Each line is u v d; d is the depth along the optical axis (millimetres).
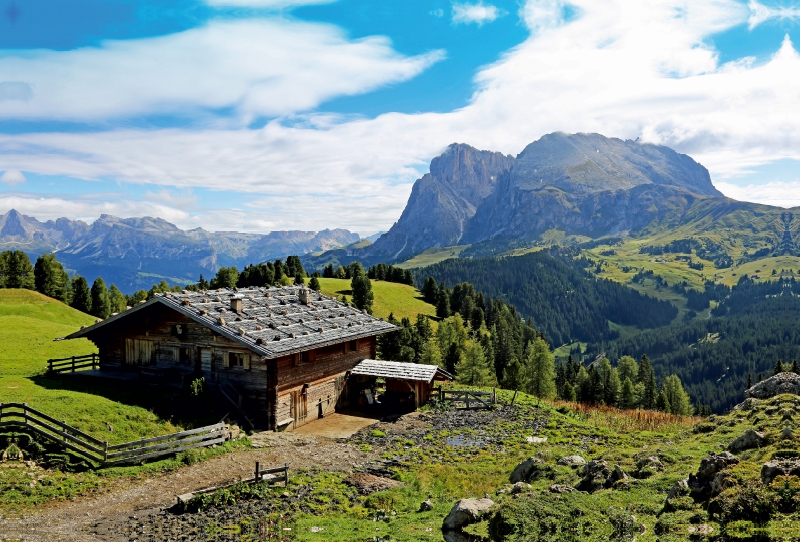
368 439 34000
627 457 23609
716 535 11938
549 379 101125
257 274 126250
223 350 36719
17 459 24219
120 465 25797
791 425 22203
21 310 84875
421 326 107812
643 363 138375
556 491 17703
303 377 38312
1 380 33719
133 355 40438
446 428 37031
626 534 13203
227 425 31562
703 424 29125
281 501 22359
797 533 10961
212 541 18359
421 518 19469
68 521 20156
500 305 181250
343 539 17562
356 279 132875
